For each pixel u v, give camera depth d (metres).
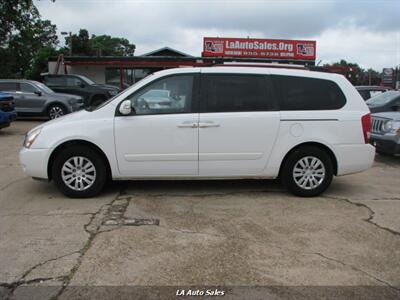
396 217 5.60
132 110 6.21
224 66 6.43
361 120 6.43
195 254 4.39
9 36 31.20
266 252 4.46
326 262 4.25
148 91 6.24
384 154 10.18
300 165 6.40
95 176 6.25
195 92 6.25
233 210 5.79
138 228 5.09
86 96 20.44
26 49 32.25
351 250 4.54
